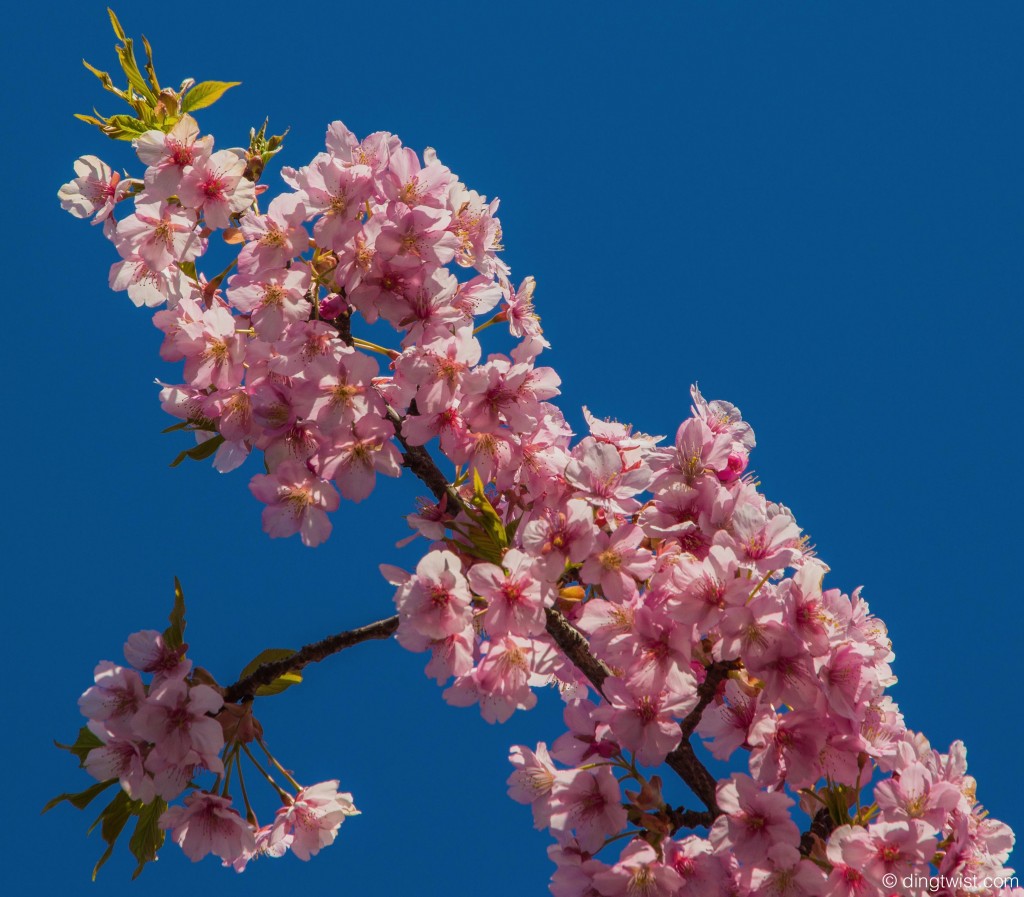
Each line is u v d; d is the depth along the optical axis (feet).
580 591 7.14
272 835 7.16
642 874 6.98
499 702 7.10
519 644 7.10
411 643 7.09
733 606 7.00
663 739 7.03
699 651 7.07
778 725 7.02
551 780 7.14
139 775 7.09
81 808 7.15
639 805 7.02
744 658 7.00
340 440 7.18
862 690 7.02
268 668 7.18
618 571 7.07
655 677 7.04
